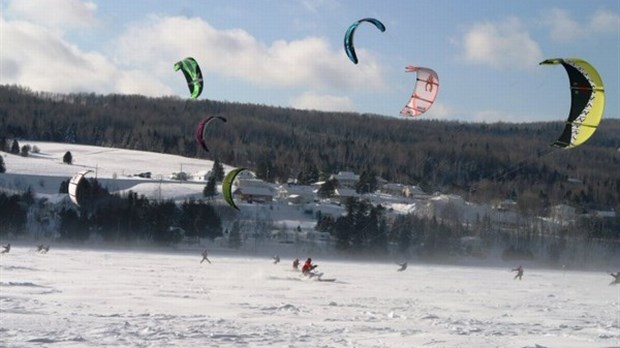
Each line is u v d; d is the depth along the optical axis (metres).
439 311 22.62
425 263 83.12
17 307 18.42
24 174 130.38
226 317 18.34
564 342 15.71
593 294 34.81
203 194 118.75
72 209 92.06
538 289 38.31
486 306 25.36
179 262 55.06
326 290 30.06
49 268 37.91
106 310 18.77
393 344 14.42
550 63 13.28
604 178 125.44
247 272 42.41
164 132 198.12
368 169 138.75
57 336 13.66
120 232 85.50
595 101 13.32
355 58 19.25
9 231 84.88
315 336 15.18
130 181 129.50
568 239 90.50
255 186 122.56
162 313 18.67
